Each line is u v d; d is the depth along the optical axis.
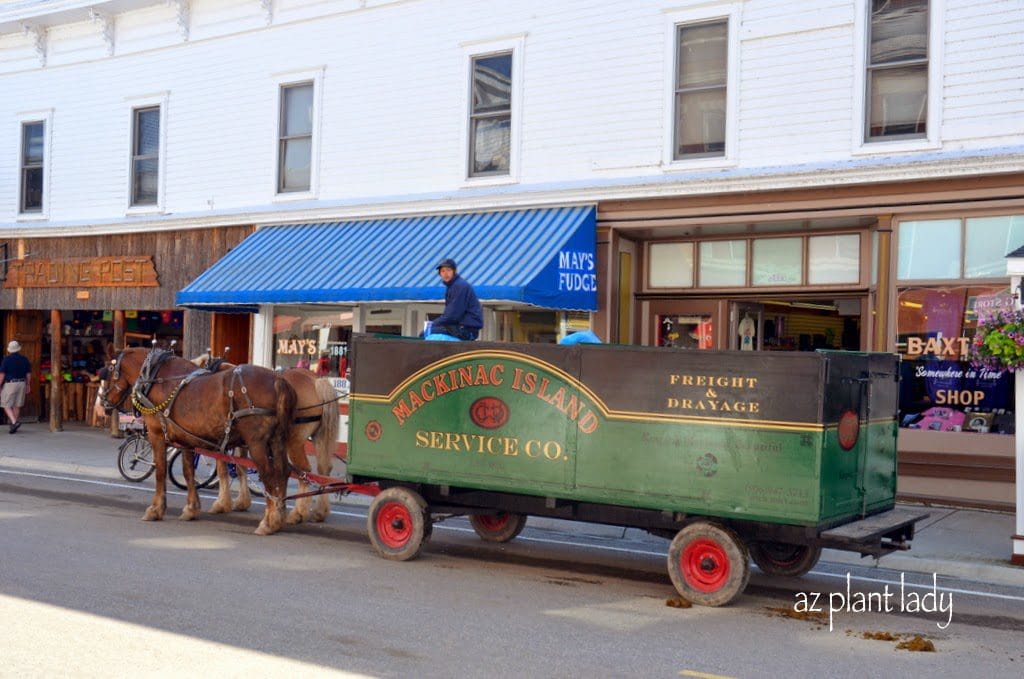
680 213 14.62
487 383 9.10
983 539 10.97
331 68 18.47
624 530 11.78
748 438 7.93
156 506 11.66
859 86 13.46
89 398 22.86
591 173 15.60
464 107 16.92
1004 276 12.51
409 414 9.56
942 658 6.91
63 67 22.00
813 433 7.68
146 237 20.53
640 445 8.37
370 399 9.81
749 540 8.57
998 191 12.46
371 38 18.00
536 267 14.09
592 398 8.58
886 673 6.52
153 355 11.74
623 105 15.34
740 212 14.16
